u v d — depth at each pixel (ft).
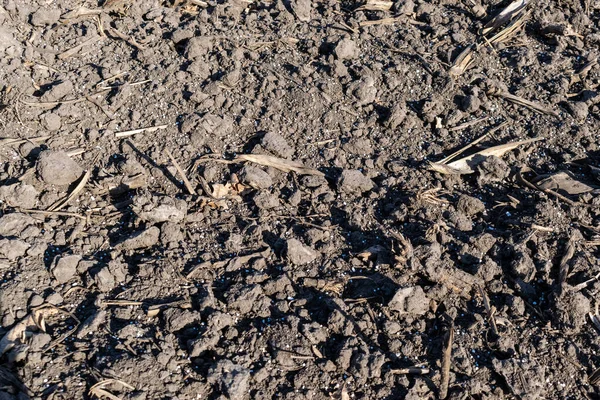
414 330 3.93
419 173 4.54
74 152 4.45
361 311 3.94
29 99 4.61
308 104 4.73
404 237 4.19
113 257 4.05
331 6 5.41
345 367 3.78
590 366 3.87
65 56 4.83
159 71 4.80
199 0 5.34
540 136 4.75
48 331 3.79
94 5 5.22
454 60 5.05
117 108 4.64
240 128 4.65
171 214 4.18
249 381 3.71
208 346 3.78
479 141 4.71
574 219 4.33
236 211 4.32
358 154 4.64
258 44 5.03
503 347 3.87
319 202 4.38
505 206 4.41
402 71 4.94
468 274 4.07
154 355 3.73
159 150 4.51
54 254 4.05
